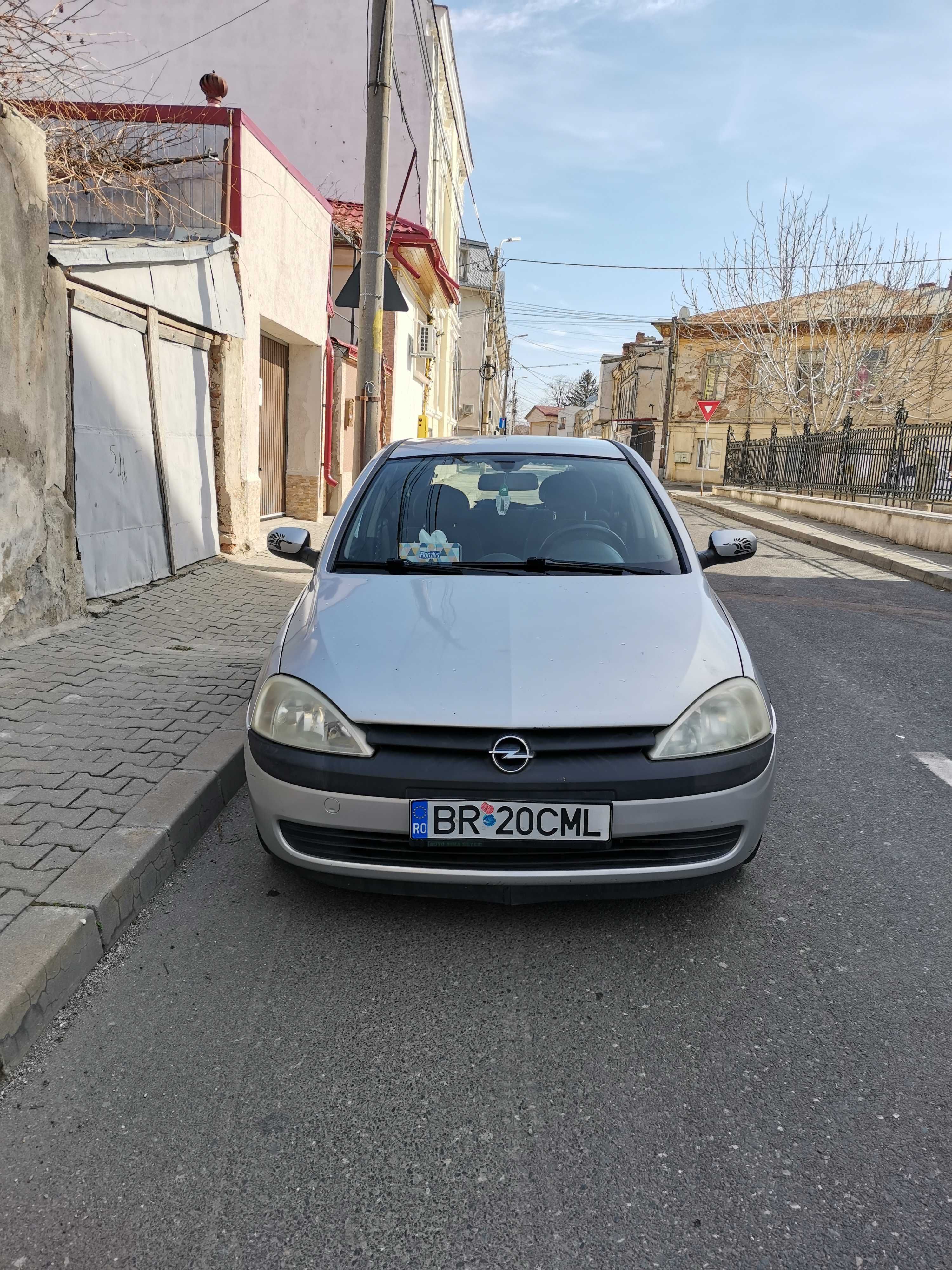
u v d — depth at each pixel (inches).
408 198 818.8
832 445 788.0
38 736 154.6
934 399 1178.6
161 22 765.3
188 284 296.8
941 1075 86.3
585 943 108.0
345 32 765.9
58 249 210.7
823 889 122.2
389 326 673.6
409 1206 70.9
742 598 354.3
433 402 1005.2
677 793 98.2
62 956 94.8
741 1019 94.1
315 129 775.1
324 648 111.3
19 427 195.6
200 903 116.3
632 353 1973.4
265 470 442.6
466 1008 95.5
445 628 113.8
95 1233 67.9
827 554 513.7
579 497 150.6
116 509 255.6
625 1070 86.5
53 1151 75.8
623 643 110.7
